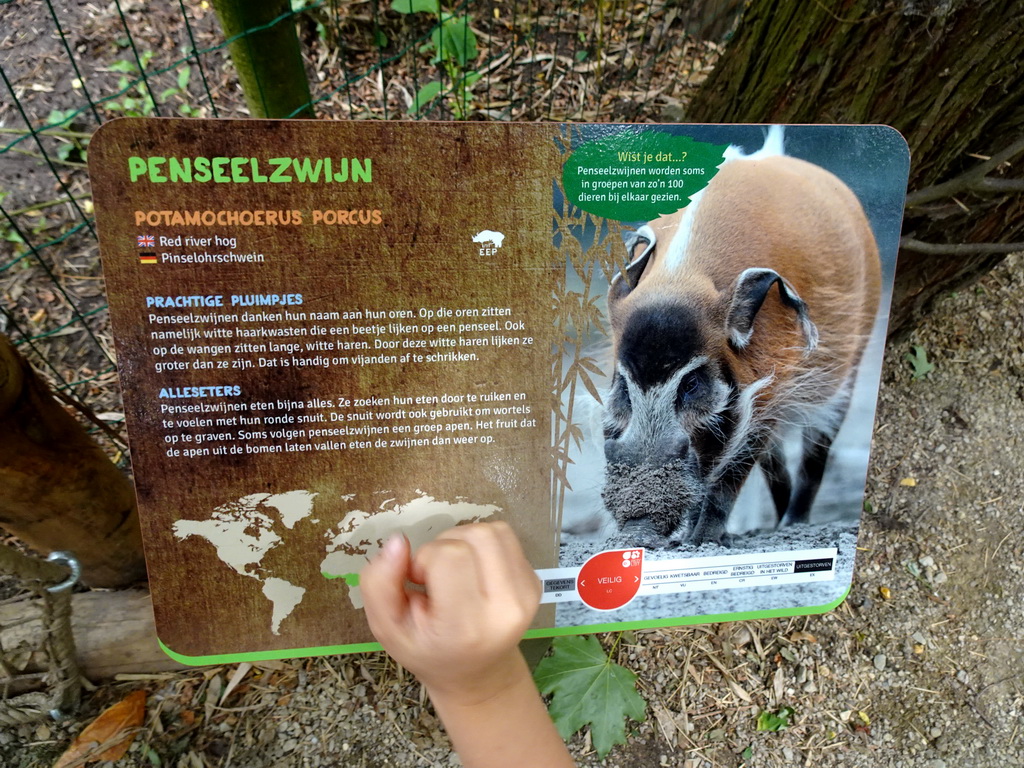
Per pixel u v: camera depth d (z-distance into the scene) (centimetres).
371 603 83
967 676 150
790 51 137
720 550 110
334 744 133
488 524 88
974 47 123
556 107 262
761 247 96
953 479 176
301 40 270
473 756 85
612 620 112
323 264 88
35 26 259
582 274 94
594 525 106
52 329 195
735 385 101
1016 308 199
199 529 98
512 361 96
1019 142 127
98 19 263
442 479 100
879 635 154
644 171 91
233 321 89
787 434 105
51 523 122
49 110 239
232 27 150
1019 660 152
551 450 101
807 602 116
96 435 174
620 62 282
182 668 138
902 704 146
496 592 80
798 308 100
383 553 85
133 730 130
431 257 90
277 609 104
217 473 95
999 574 163
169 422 92
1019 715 146
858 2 123
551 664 136
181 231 85
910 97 131
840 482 109
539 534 105
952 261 160
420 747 133
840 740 140
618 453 102
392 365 93
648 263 95
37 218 216
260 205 85
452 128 86
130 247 85
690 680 145
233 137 83
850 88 133
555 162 89
